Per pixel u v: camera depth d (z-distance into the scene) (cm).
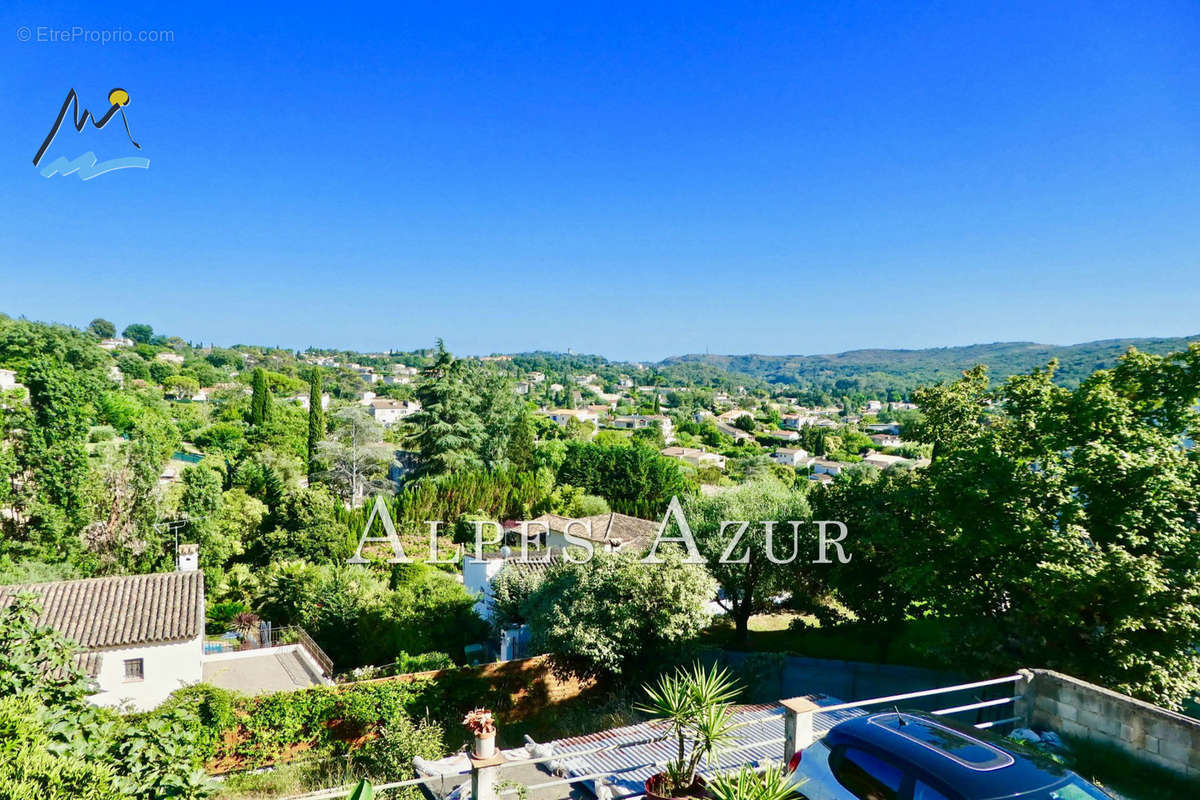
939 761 693
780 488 3186
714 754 787
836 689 2200
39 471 4041
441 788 1173
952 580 1894
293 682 2817
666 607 2364
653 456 7281
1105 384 1927
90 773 582
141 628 2430
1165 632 1543
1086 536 1590
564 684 2508
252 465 6141
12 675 716
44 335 9938
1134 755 1002
